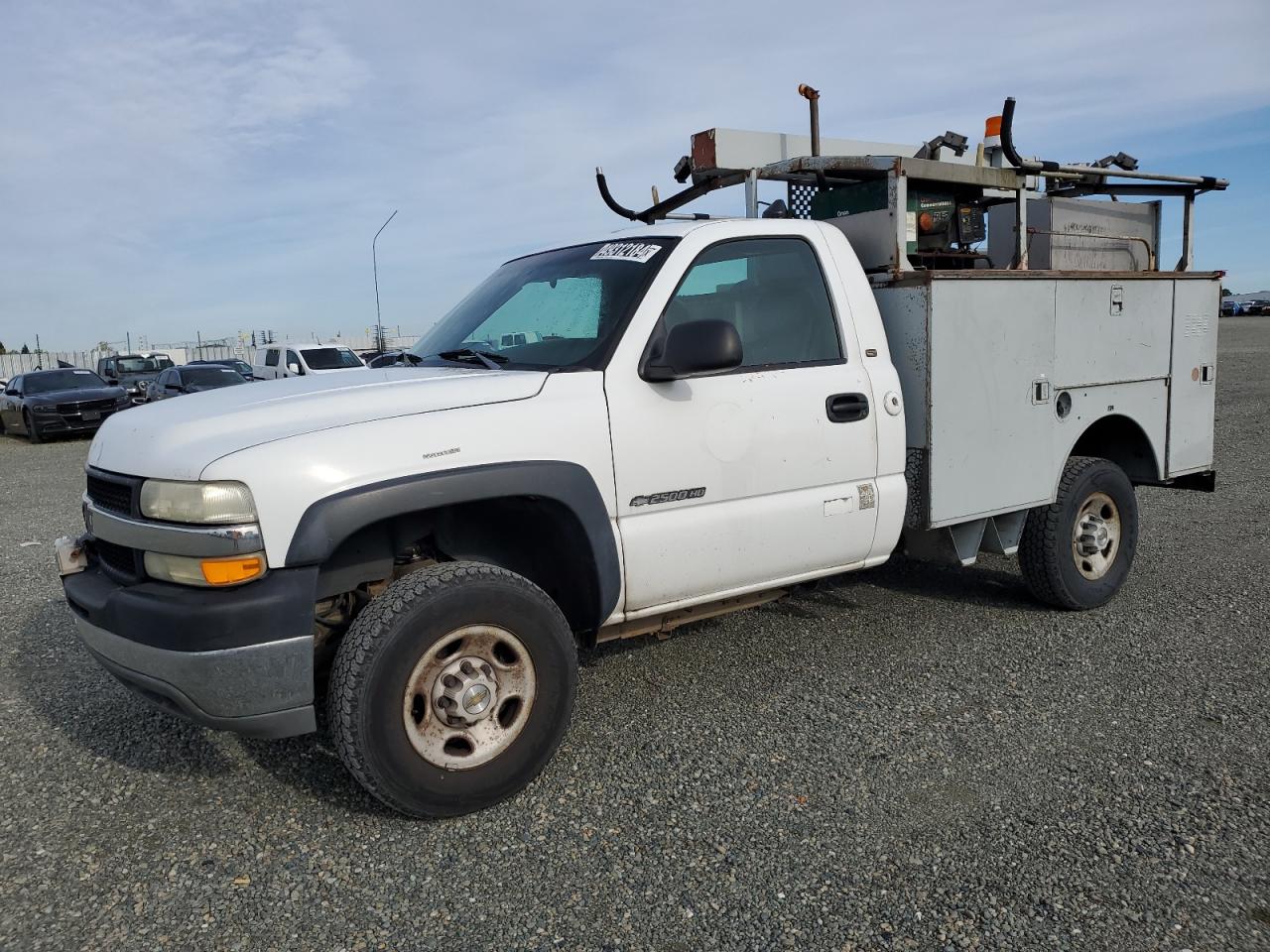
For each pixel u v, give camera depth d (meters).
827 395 4.00
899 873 2.77
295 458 2.87
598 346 3.56
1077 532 5.14
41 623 5.49
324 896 2.73
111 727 3.95
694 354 3.33
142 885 2.81
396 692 2.95
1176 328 5.55
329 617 3.39
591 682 4.32
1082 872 2.75
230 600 2.77
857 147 5.70
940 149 5.47
